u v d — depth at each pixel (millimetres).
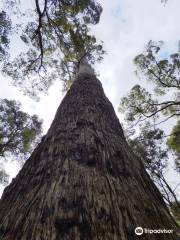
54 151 2221
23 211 1596
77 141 2314
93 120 2824
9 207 1771
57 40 11297
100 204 1560
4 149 16719
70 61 12133
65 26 10641
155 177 10664
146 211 1657
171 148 14562
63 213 1481
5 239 1418
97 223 1419
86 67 6965
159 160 11641
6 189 2148
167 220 1729
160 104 15492
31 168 2158
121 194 1705
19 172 2287
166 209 1953
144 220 1542
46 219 1452
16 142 16969
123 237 1351
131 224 1457
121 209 1559
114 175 1928
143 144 12641
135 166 2246
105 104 3641
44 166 2055
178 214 9547
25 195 1790
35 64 11695
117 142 2527
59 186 1718
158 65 16031
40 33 9805
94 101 3488
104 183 1771
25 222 1483
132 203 1656
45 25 10578
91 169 1925
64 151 2182
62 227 1392
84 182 1752
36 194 1715
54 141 2406
